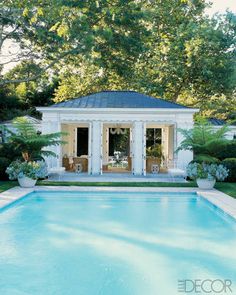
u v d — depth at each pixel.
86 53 25.33
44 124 22.62
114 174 22.67
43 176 18.28
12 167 17.19
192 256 8.55
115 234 10.45
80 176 21.62
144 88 33.34
